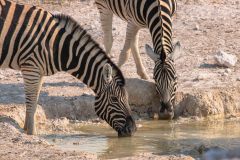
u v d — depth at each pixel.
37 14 14.69
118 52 23.23
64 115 17.06
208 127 16.39
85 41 14.66
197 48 23.50
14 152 11.73
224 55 21.39
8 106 16.69
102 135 15.37
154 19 17.48
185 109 17.77
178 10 28.05
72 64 14.73
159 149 13.69
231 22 26.80
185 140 14.67
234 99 18.16
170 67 16.41
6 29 14.51
